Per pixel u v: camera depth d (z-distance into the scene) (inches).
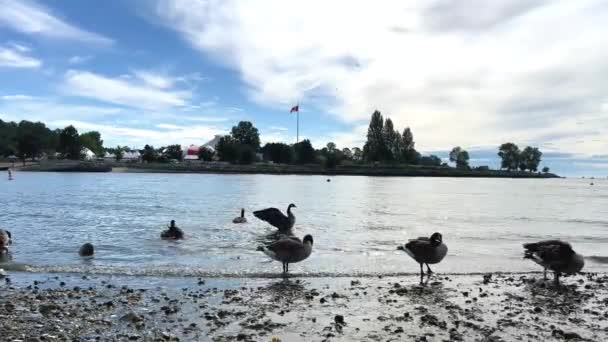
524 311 503.8
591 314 495.2
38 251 824.9
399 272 697.0
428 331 428.5
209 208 1688.0
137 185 3476.9
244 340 400.8
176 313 477.7
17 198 2079.2
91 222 1247.5
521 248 926.4
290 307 503.8
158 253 818.2
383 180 6151.6
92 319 454.0
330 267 720.3
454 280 651.5
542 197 3068.4
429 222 1375.5
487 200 2564.0
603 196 3282.5
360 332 425.1
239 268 704.4
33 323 438.9
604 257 856.3
